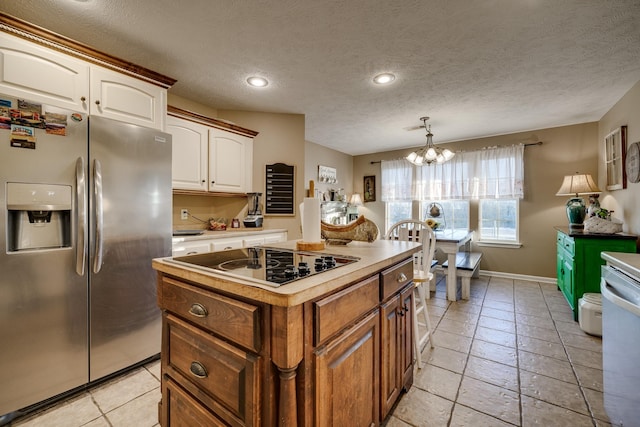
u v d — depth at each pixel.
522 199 4.34
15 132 1.47
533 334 2.49
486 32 1.91
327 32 1.91
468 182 4.73
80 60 1.73
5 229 1.45
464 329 2.60
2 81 1.45
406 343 1.61
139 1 1.59
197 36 1.95
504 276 4.47
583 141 3.91
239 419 0.87
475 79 2.60
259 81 2.63
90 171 1.71
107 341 1.79
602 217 2.96
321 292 0.86
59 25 1.81
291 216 3.45
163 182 2.06
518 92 2.89
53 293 1.59
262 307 0.82
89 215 1.70
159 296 1.21
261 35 1.93
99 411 1.56
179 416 1.11
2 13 1.42
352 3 1.63
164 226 2.07
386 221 5.72
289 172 3.45
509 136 4.42
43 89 1.58
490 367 1.97
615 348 1.27
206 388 0.98
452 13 1.72
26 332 1.51
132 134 1.89
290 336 0.78
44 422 1.47
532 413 1.53
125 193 1.85
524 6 1.65
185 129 2.71
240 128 3.13
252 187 3.36
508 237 4.49
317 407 0.86
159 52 2.14
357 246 1.67
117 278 1.82
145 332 1.98
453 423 1.46
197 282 1.00
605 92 2.89
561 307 3.14
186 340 1.07
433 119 3.74
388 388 1.35
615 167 3.18
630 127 2.81
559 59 2.26
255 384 0.82
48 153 1.56
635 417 1.10
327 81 2.63
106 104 1.84
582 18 1.76
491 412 1.54
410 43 2.04
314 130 4.27
